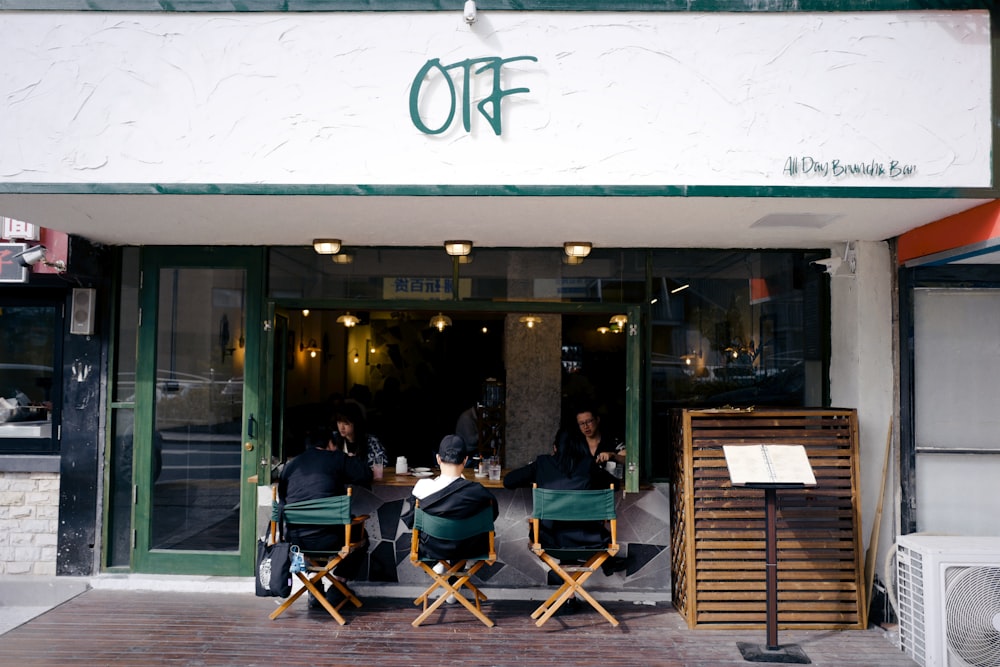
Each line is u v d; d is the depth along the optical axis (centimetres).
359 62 382
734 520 476
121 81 384
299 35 382
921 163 377
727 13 379
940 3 376
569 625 472
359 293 542
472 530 455
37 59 385
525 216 436
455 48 382
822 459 479
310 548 470
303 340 700
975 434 481
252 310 537
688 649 436
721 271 542
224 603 501
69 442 534
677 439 501
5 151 385
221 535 534
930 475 480
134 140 384
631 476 506
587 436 548
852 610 475
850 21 378
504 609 500
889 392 495
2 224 486
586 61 380
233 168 383
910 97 377
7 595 524
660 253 541
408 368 899
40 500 538
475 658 418
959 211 412
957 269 477
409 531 532
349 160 383
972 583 407
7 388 546
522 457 663
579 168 380
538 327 668
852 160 377
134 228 480
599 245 530
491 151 382
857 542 477
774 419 481
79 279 516
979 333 482
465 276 541
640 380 534
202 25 383
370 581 531
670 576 524
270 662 409
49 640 436
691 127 379
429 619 479
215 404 538
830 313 538
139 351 537
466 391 890
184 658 413
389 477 540
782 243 519
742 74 379
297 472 478
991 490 478
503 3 380
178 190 383
